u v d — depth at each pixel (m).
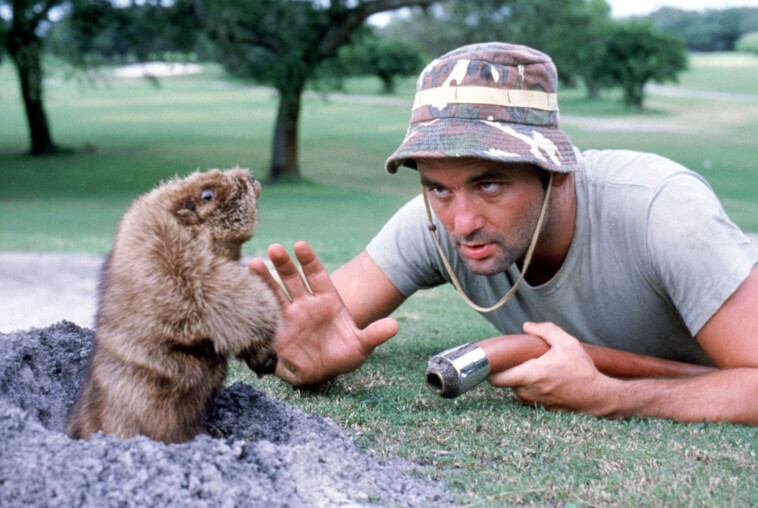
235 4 24.77
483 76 2.91
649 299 3.43
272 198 26.70
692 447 2.85
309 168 36.00
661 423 3.12
